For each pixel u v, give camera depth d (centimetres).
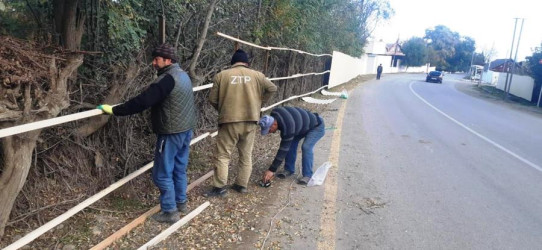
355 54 3098
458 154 705
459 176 566
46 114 262
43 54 275
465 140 846
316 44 1404
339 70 2111
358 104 1406
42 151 315
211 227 353
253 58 757
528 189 525
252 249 323
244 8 702
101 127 361
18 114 248
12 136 250
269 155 588
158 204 381
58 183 330
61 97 273
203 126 590
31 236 255
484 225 401
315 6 1122
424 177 550
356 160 612
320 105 1244
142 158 422
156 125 331
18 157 255
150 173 429
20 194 300
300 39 1098
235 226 359
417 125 1014
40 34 330
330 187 479
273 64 905
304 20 1042
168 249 311
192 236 335
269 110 873
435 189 502
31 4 344
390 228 381
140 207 373
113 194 375
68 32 325
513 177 577
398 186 504
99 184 359
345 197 452
